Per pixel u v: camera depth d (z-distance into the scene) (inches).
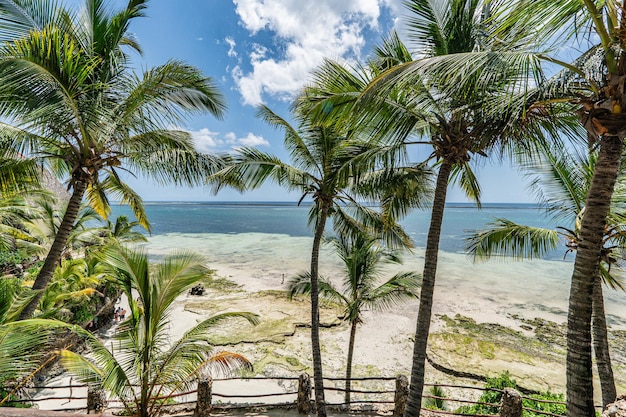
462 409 298.8
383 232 319.0
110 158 225.8
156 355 211.5
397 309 705.0
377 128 188.9
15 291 203.6
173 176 255.9
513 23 117.8
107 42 230.5
